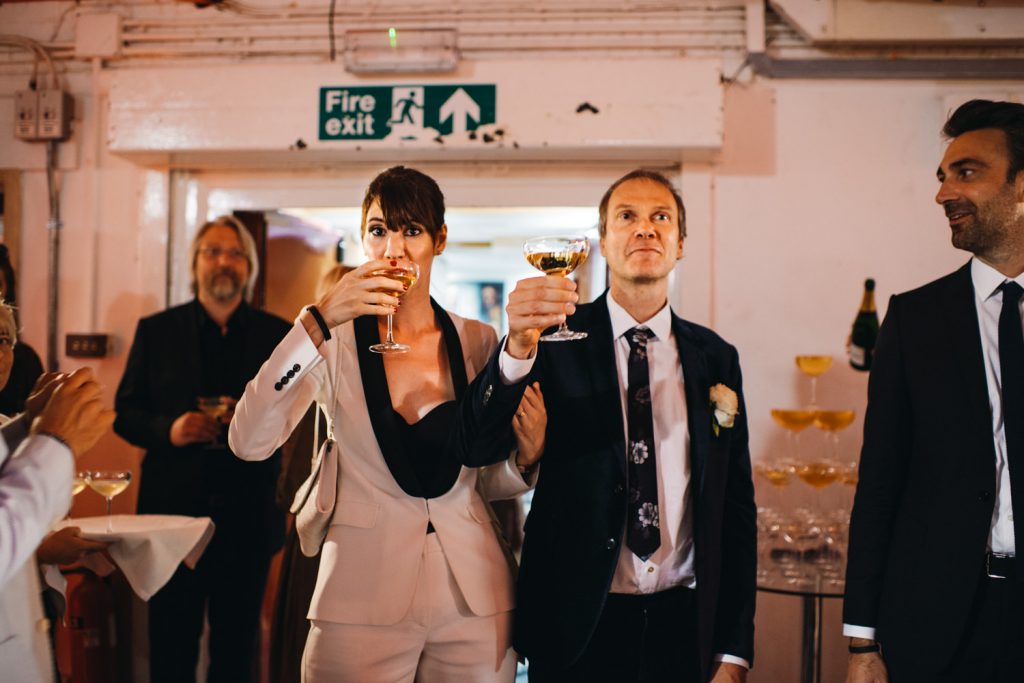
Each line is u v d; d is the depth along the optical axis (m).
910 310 1.76
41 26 3.45
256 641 2.93
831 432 2.74
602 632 1.69
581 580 1.65
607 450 1.71
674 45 3.19
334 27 3.29
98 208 3.43
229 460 2.91
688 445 1.80
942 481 1.62
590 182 3.28
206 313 3.09
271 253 3.80
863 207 3.15
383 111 3.11
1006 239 1.63
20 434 1.34
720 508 1.75
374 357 1.62
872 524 1.72
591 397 1.75
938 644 1.57
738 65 3.18
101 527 2.47
